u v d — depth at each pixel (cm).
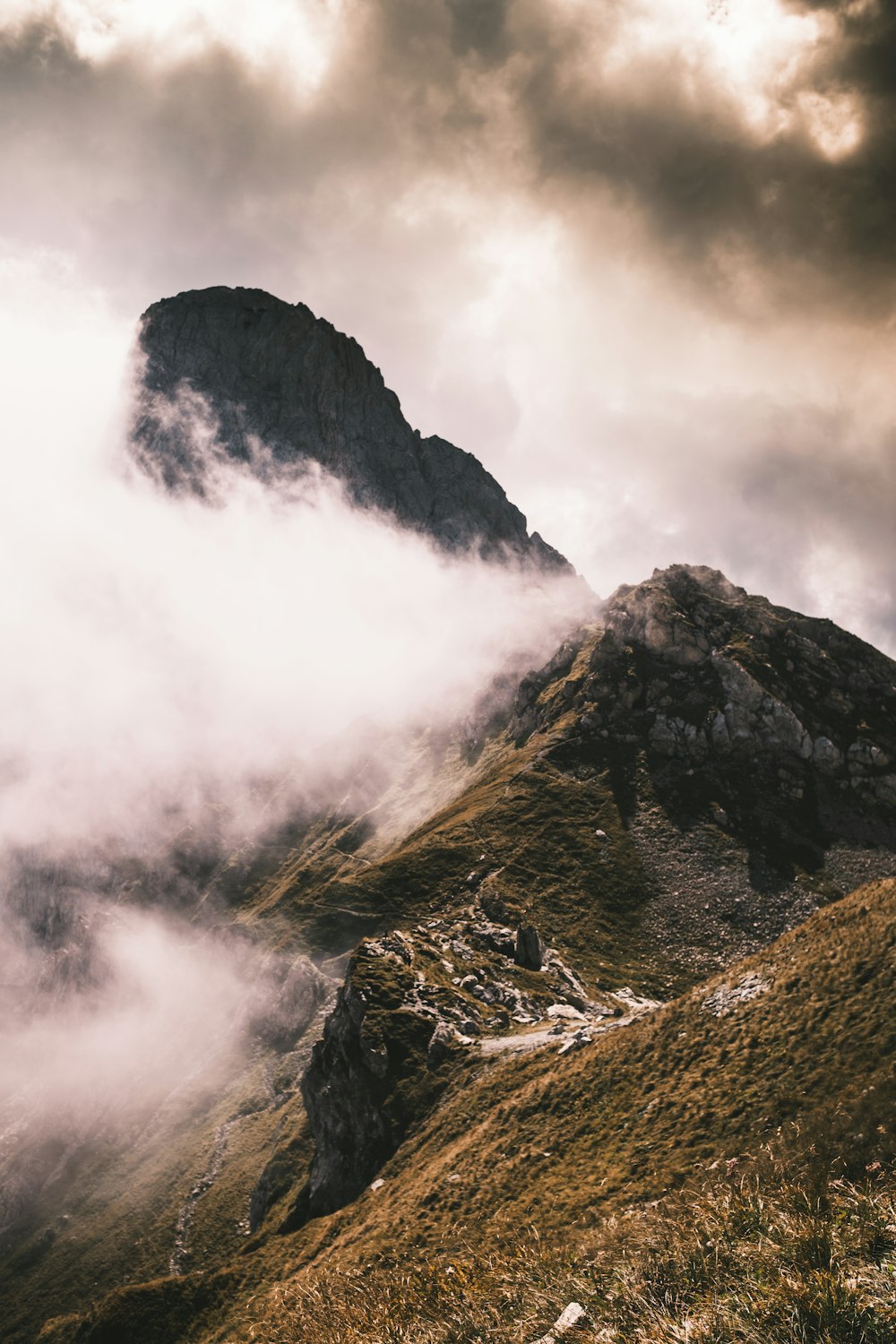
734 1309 1115
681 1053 4781
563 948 13512
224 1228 14625
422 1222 4566
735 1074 4147
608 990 12206
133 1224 15788
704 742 19338
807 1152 2038
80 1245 15850
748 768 18838
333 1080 8606
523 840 17075
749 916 14850
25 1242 16888
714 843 16762
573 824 17425
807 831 17262
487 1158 5022
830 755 18862
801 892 15438
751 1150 3366
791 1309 1055
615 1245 1502
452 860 17188
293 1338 2055
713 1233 1350
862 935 4559
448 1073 7800
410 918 16088
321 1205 7819
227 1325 5897
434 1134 6806
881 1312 1002
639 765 19112
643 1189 3547
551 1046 7212
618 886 15588
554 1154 4581
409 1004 9012
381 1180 6725
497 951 11731
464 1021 8781
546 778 19025
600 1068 5303
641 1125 4278
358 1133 7962
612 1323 1258
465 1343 1521
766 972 4941
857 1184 1433
